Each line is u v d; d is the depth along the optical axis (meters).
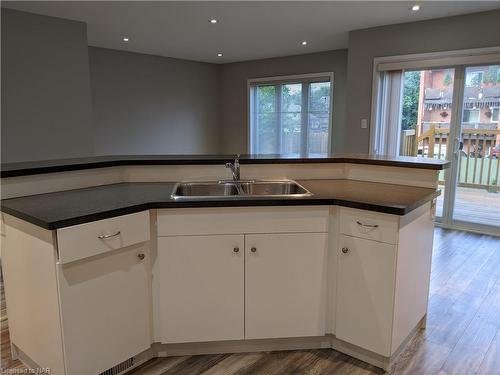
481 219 4.63
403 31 4.64
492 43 4.09
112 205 1.86
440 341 2.30
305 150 7.21
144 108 6.88
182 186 2.46
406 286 2.07
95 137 6.25
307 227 2.08
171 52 6.65
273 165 2.60
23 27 4.14
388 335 1.98
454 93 4.61
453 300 2.84
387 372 2.02
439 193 2.30
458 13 4.20
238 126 8.01
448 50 4.37
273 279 2.12
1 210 1.88
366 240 1.98
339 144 6.68
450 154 4.73
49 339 1.78
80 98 4.71
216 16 4.36
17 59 4.12
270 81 7.33
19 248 1.86
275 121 7.52
